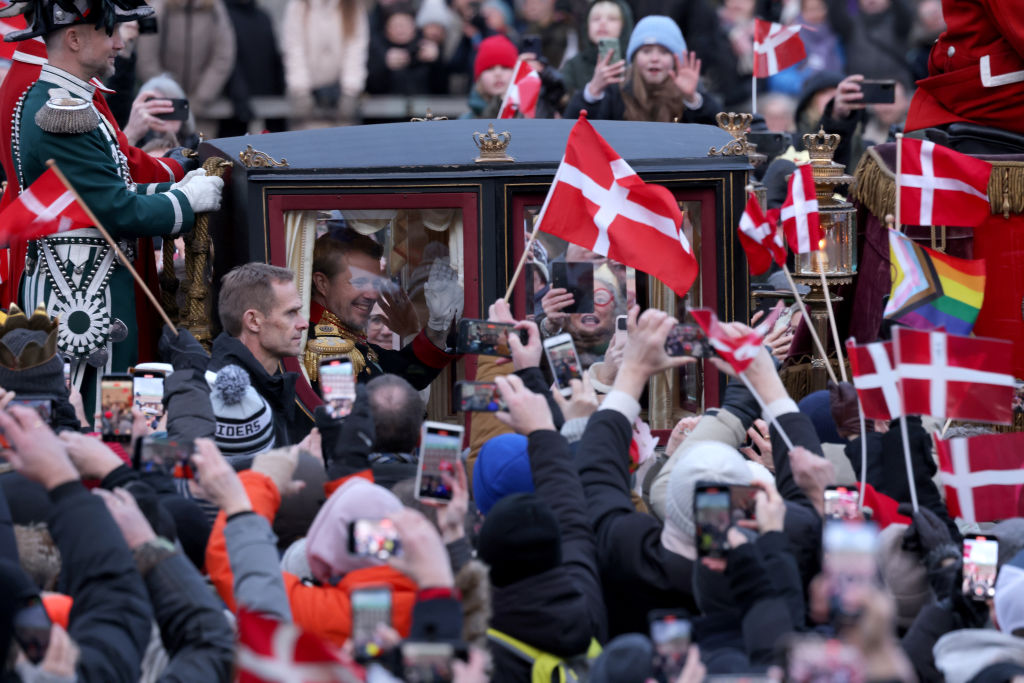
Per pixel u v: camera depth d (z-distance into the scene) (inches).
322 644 321.7
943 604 461.1
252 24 1305.4
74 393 657.6
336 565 453.7
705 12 1312.7
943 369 527.8
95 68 760.3
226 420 592.4
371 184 747.4
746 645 407.2
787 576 417.7
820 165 818.8
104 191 736.3
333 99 1323.8
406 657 360.2
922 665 453.1
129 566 404.5
